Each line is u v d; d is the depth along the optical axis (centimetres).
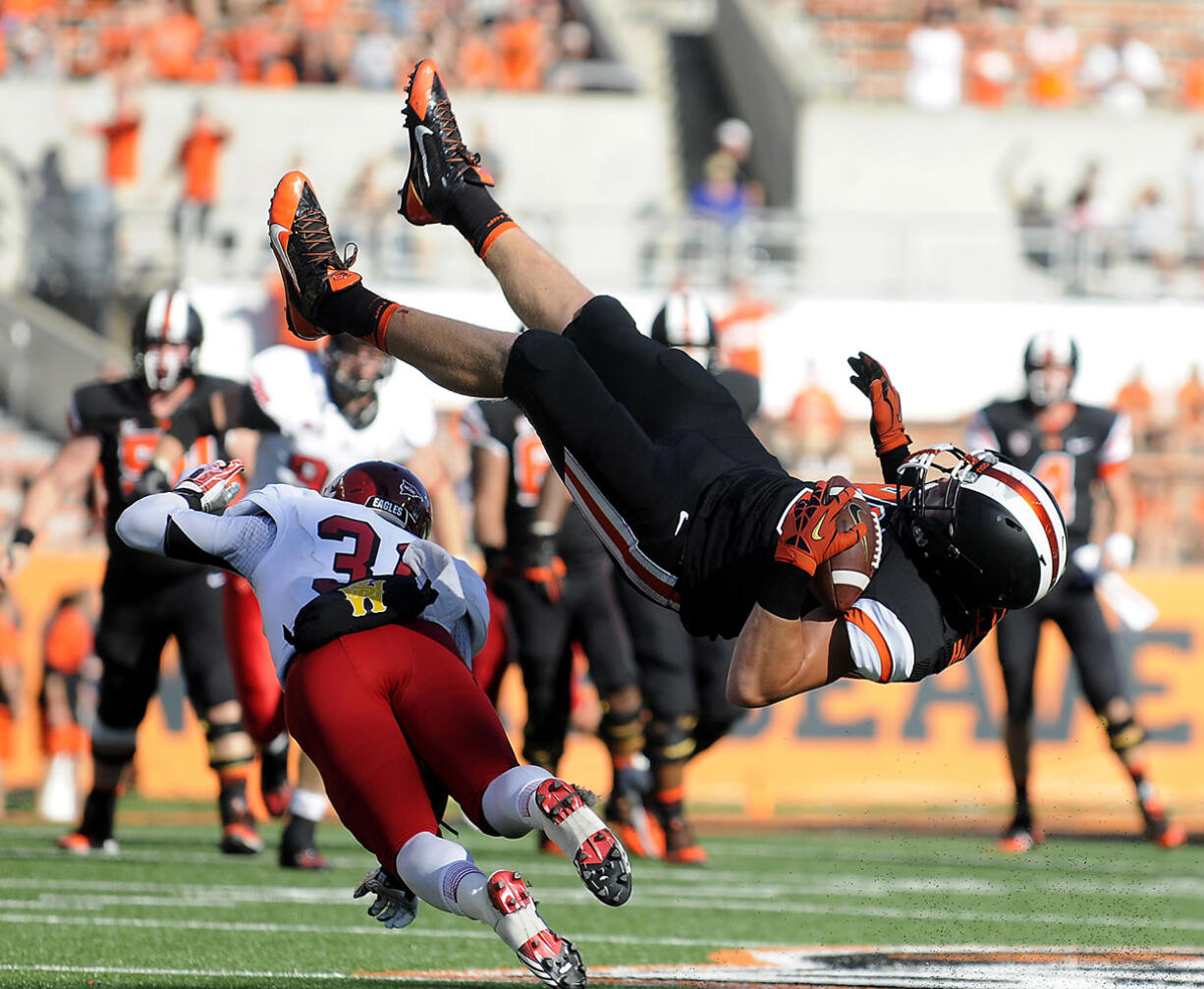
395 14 6600
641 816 3027
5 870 2566
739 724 4009
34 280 5650
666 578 1523
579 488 1566
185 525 1587
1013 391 5084
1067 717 3994
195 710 2780
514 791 1410
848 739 4009
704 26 7425
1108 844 3425
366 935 2055
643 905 2398
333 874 2617
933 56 6475
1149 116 6225
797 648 1415
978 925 2286
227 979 1725
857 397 5041
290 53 6319
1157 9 7200
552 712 2950
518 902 1327
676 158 6850
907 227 5734
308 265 1719
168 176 5728
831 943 2094
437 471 2652
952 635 1455
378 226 5522
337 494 1655
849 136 6219
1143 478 4994
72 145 5900
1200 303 5112
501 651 3030
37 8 6281
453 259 5469
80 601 3647
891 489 1536
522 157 6222
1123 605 3192
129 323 5581
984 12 6969
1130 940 2166
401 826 1447
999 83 6631
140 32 6231
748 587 1464
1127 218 6138
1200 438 5044
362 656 1503
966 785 3978
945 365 5075
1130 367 5103
